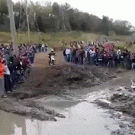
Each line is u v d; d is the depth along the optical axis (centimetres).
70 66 1515
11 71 1026
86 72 1402
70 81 1245
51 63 1580
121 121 623
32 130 490
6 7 3438
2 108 605
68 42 2748
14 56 1138
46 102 827
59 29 3381
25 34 3325
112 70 1541
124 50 1875
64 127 537
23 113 593
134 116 677
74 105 794
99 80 1316
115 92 999
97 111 719
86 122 596
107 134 511
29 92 955
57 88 1099
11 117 552
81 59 1666
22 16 3622
